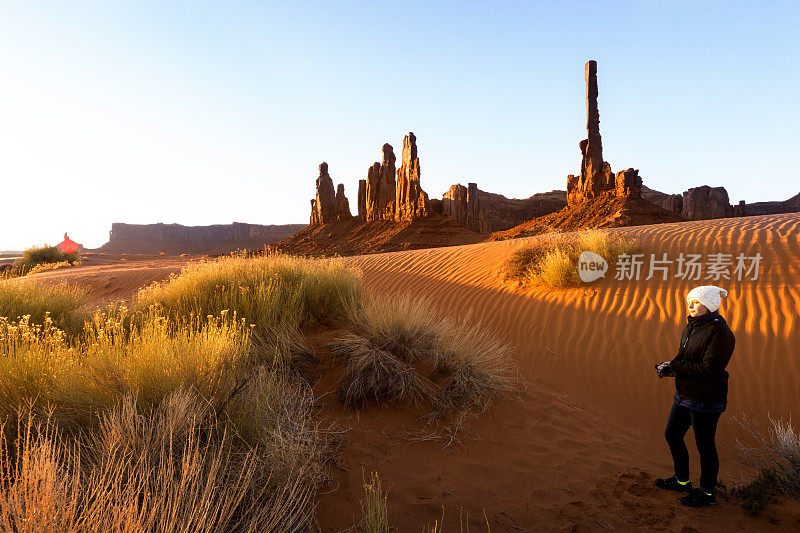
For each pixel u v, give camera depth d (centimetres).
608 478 413
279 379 459
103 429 289
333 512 311
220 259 847
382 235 10138
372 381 485
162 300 673
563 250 1102
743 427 550
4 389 308
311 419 434
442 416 481
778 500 377
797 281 788
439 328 633
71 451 279
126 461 261
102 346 387
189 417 304
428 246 8788
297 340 561
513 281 1095
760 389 602
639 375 675
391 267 1464
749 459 485
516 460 429
